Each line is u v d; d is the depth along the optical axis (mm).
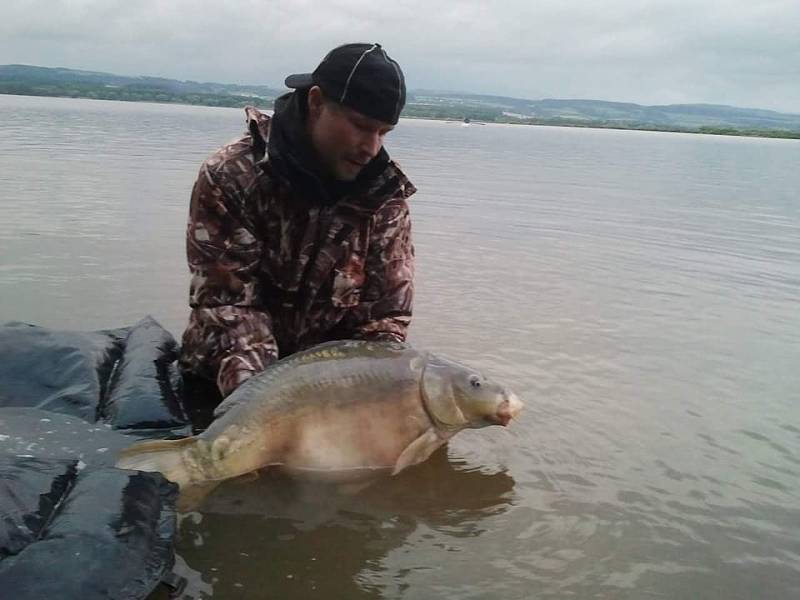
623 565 2994
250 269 3969
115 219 9203
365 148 3635
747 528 3305
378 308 4289
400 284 4301
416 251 8758
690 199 16297
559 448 3951
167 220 9336
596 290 7406
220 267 3912
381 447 3535
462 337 5578
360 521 3219
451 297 6738
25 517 2637
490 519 3279
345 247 4035
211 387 4227
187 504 3248
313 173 3760
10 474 2816
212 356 3967
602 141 52969
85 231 8383
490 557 3010
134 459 3262
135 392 3877
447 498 3428
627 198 15766
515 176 19500
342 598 2719
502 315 6254
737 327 6355
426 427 3559
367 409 3488
